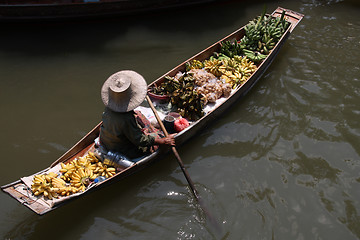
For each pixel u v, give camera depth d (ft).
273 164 17.76
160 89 19.38
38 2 27.58
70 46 26.18
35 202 13.43
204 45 26.91
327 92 22.57
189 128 17.49
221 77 21.18
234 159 17.99
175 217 15.25
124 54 25.61
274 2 33.45
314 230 14.92
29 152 18.11
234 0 32.60
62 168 15.28
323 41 27.73
